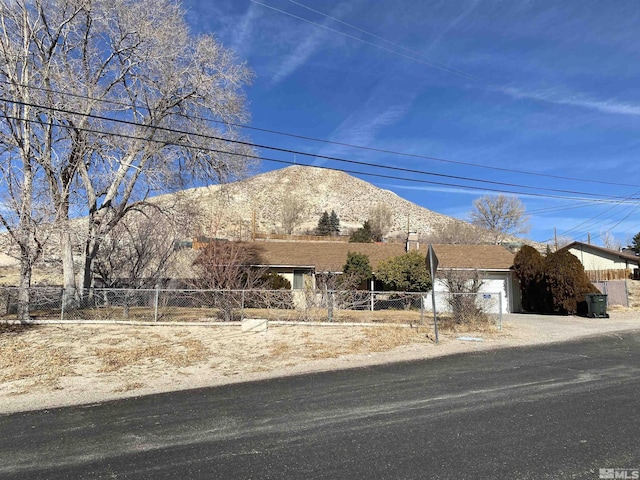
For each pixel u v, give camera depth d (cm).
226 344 1217
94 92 1688
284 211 8294
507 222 6328
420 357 1071
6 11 1638
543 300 2333
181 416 632
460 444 487
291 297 1675
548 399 666
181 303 1692
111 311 1588
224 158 2011
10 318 1465
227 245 1816
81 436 555
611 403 638
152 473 435
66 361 1020
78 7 1733
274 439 522
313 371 942
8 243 1486
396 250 2992
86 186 1858
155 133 1858
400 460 448
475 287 1698
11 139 1547
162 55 1844
